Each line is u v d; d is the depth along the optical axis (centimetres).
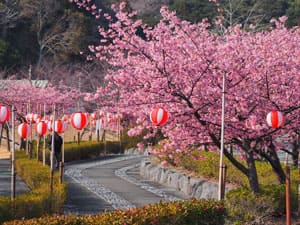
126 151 5134
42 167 2553
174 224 1207
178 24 1614
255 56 1506
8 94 4994
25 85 5697
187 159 2655
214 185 2152
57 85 6781
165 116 1445
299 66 1585
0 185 2497
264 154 1692
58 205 1648
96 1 7962
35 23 8119
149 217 1152
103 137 5072
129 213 1164
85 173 3222
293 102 1534
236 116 1543
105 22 8269
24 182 2620
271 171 2020
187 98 1527
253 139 1591
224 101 1445
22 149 4150
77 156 4178
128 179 2952
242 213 1427
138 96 1581
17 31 8175
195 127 1593
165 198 2222
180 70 1502
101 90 1661
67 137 5891
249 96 1495
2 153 4669
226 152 1636
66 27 8088
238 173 2134
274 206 1523
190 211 1266
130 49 1590
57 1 8212
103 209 1886
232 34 1683
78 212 1806
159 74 1522
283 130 1634
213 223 1330
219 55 1497
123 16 1634
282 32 1764
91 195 2244
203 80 1517
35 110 5197
